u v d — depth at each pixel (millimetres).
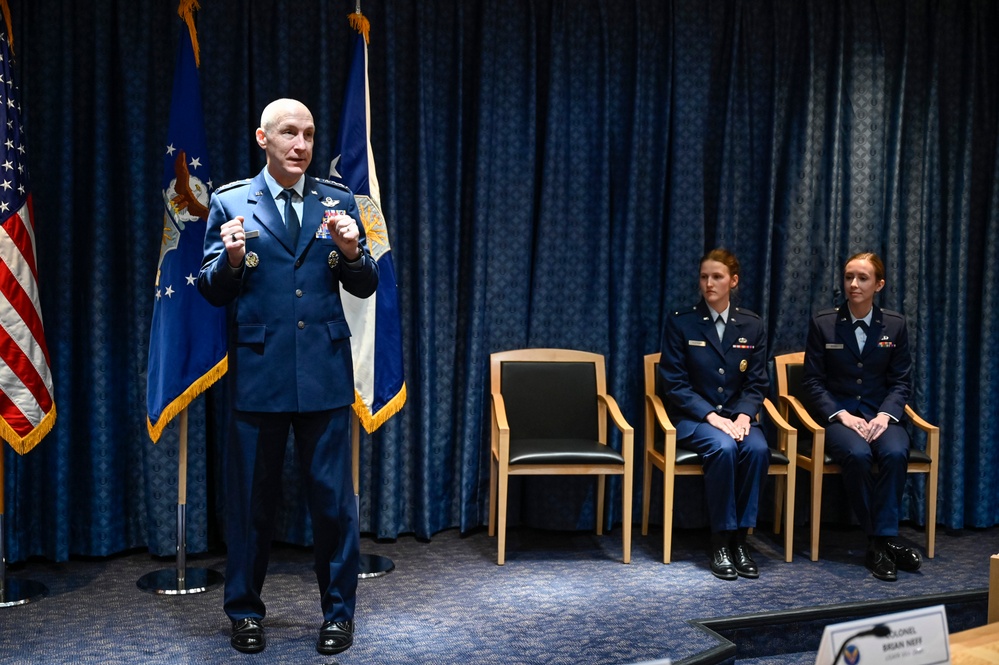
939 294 4527
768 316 4453
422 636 2963
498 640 2934
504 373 4141
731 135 4348
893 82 4453
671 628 3051
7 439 3100
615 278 4332
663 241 4379
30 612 3139
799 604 3316
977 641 2070
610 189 4340
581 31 4270
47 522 3711
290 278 2668
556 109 4238
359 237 2801
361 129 3604
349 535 2793
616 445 4332
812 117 4363
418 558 3881
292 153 2641
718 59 4367
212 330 3373
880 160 4430
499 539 3779
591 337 4336
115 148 3748
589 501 4352
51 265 3666
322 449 2734
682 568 3777
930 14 4449
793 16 4387
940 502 4527
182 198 3322
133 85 3703
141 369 3768
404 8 4094
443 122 4184
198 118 3371
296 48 3951
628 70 4301
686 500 4383
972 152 4520
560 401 4152
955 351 4488
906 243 4492
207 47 3850
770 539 4250
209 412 3932
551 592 3438
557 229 4293
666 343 4094
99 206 3662
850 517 4477
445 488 4301
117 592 3363
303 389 2650
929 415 4531
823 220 4430
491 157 4219
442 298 4211
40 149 3660
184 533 3420
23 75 3615
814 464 3898
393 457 4082
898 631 1652
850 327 4125
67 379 3670
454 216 4184
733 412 3988
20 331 3127
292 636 2926
